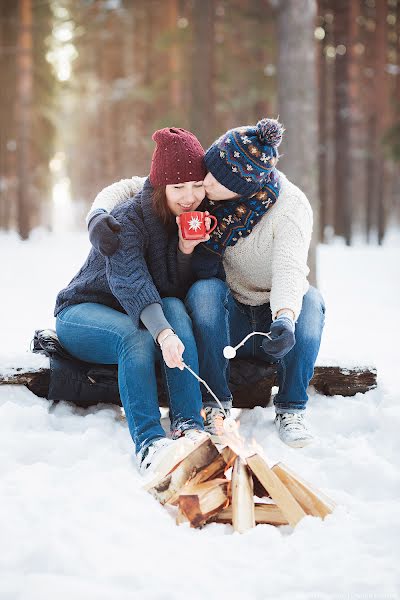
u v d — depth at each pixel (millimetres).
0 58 19953
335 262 14609
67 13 22500
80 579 1814
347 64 20922
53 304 7863
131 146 25156
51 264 12625
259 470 2293
